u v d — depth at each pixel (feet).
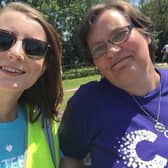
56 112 1.77
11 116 1.64
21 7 1.62
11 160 1.54
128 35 1.78
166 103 1.78
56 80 1.77
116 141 1.71
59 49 1.73
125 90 1.80
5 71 1.53
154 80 1.83
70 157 1.84
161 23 33.37
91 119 1.78
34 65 1.59
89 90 1.84
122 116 1.75
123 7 1.84
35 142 1.62
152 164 1.65
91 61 1.94
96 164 1.74
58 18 24.95
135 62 1.79
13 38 1.56
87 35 1.87
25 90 1.72
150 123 1.74
